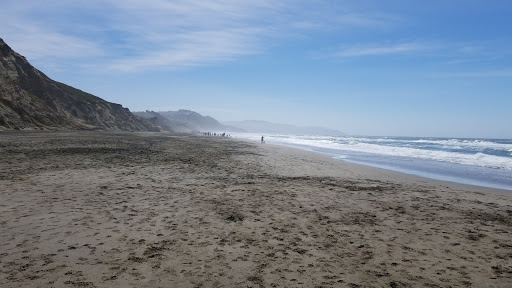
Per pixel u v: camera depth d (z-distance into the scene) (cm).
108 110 12100
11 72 6838
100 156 2359
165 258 659
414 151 4722
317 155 3628
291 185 1539
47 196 1095
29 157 2061
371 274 623
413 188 1594
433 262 688
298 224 920
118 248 697
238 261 661
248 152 3556
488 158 3475
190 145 4384
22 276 557
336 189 1485
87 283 544
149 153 2841
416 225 948
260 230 856
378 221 975
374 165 2797
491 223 997
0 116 5516
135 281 559
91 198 1100
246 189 1389
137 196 1164
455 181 1927
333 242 789
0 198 1040
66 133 5753
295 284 574
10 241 706
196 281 570
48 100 8156
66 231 780
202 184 1459
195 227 857
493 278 619
